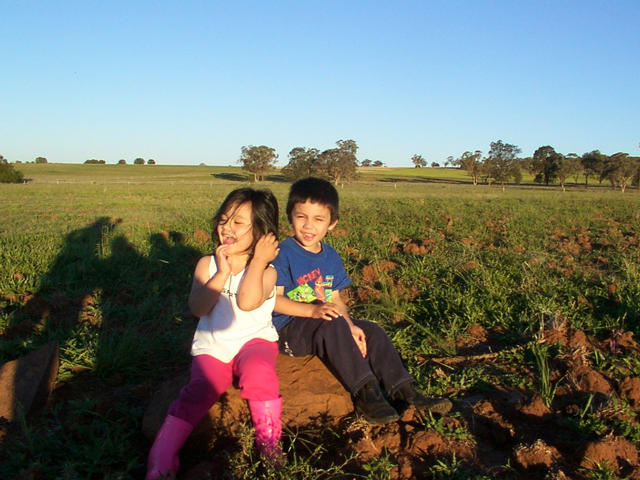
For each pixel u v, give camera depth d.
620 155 85.19
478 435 2.85
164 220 14.17
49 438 2.63
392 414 2.71
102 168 130.00
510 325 4.65
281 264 3.12
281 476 2.32
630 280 5.71
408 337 4.32
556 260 7.64
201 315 2.64
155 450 2.37
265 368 2.54
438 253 8.09
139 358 3.70
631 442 2.74
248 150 101.50
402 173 129.38
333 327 2.88
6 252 7.17
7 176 65.88
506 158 98.94
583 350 3.79
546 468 2.50
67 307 5.10
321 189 3.09
